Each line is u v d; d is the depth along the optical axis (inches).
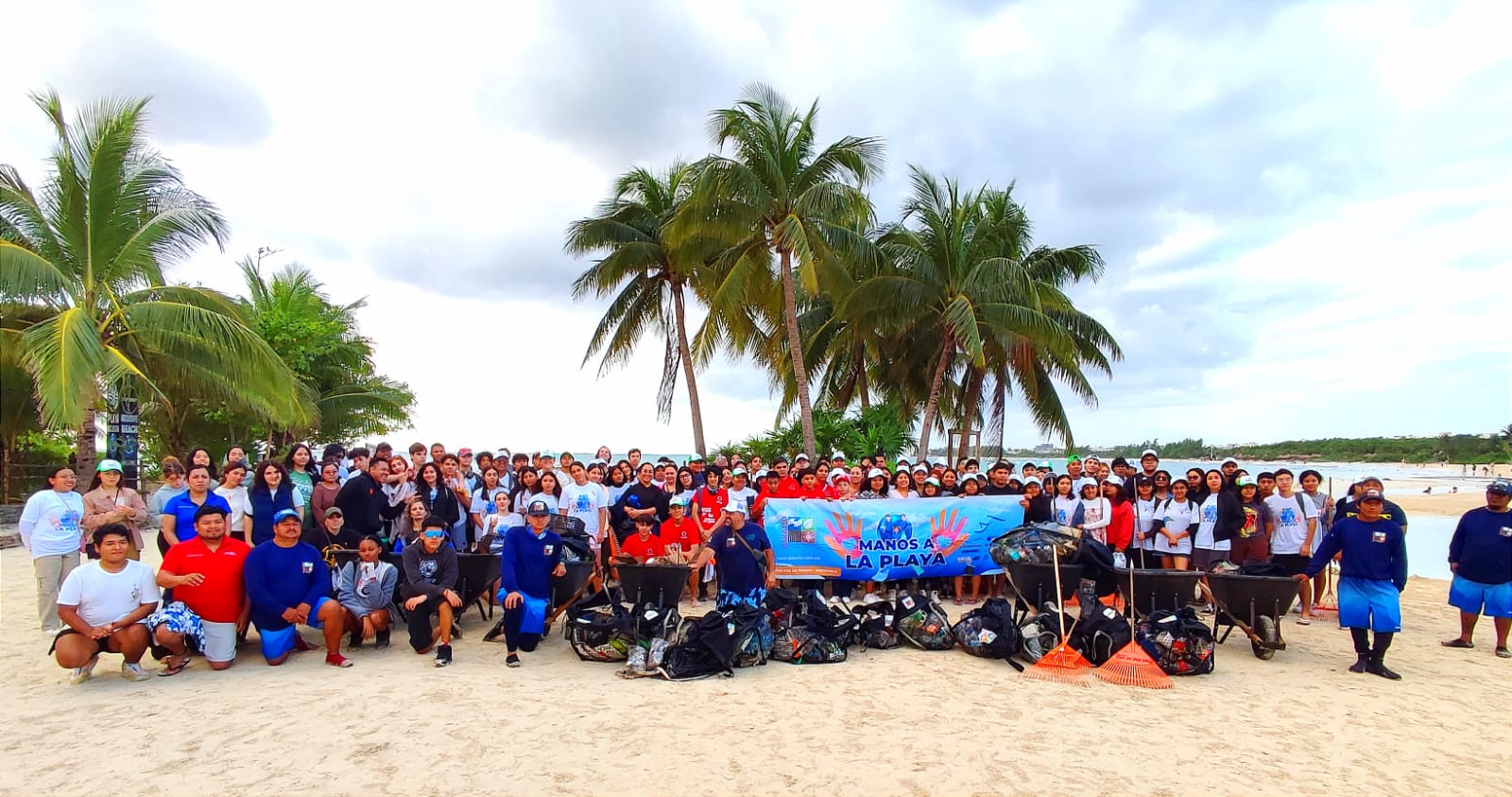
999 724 238.8
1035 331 756.6
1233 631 371.2
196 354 707.4
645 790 189.8
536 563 319.0
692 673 286.2
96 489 351.9
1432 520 1207.6
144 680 273.1
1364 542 304.3
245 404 774.5
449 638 301.6
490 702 251.6
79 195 647.8
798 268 753.6
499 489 426.0
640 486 429.4
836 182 689.0
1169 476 414.6
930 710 251.3
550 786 191.6
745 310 845.2
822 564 420.2
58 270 615.8
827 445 860.6
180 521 311.0
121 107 661.9
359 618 311.1
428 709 243.6
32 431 901.8
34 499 330.3
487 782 193.0
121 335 668.7
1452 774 207.5
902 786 194.5
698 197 678.5
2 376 805.2
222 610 287.4
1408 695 276.7
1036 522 400.8
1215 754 218.5
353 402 1130.0
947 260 814.5
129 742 214.2
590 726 231.8
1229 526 384.8
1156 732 234.8
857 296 792.3
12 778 191.0
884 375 1052.5
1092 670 293.9
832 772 201.8
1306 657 327.6
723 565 338.3
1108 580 343.9
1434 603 480.4
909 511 426.6
